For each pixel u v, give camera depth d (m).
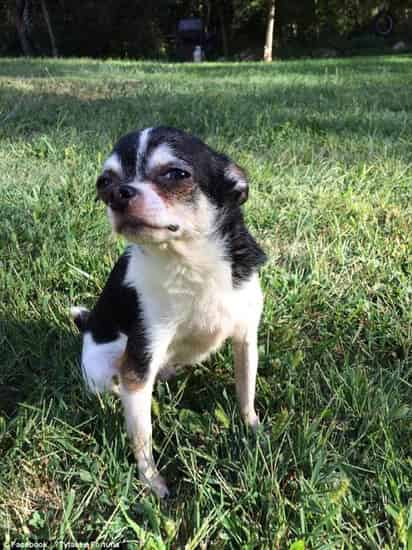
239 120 0.85
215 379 0.37
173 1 3.98
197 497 0.27
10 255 0.48
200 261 0.29
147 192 0.27
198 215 0.29
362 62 2.19
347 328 0.40
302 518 0.25
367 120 0.85
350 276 0.46
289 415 0.31
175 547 0.25
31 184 0.61
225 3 3.83
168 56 3.99
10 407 0.34
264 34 3.96
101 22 3.80
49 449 0.30
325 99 1.06
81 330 0.39
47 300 0.42
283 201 0.58
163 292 0.30
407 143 0.73
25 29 3.93
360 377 0.33
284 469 0.28
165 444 0.31
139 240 0.27
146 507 0.26
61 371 0.36
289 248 0.50
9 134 0.81
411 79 1.41
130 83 1.37
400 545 0.24
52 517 0.27
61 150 0.73
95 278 0.45
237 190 0.30
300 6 3.66
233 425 0.31
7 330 0.39
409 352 0.38
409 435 0.30
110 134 0.78
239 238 0.31
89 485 0.28
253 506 0.27
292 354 0.36
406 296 0.42
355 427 0.31
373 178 0.62
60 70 1.72
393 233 0.52
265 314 0.40
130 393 0.30
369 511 0.27
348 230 0.52
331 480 0.27
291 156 0.70
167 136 0.30
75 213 0.54
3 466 0.29
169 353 0.33
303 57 3.55
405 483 0.27
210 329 0.32
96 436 0.32
